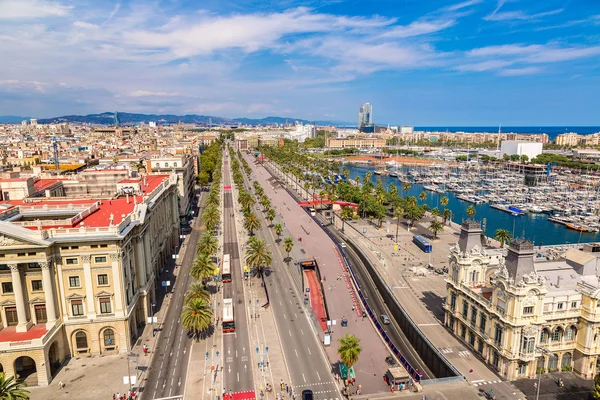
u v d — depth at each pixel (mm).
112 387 98562
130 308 116125
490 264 124000
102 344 113062
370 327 132250
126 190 168250
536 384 99500
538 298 98812
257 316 136500
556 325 103000
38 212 132125
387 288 149875
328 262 185125
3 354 95688
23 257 102062
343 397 96688
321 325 133375
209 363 109688
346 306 145750
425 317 134750
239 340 121688
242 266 181750
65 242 105188
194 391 98062
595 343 101750
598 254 120688
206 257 149875
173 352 114625
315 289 161375
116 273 110438
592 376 102812
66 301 109188
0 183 161250
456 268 122500
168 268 178750
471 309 115562
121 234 110625
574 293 104438
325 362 111438
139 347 116688
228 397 95750
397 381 99250
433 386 99125
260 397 96062
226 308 129625
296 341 121812
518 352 100250
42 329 104812
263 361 110875
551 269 113812
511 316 99500
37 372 98562
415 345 120438
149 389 98438
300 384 101500
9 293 105125
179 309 140250
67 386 98938
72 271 108500
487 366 107312
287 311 140875
